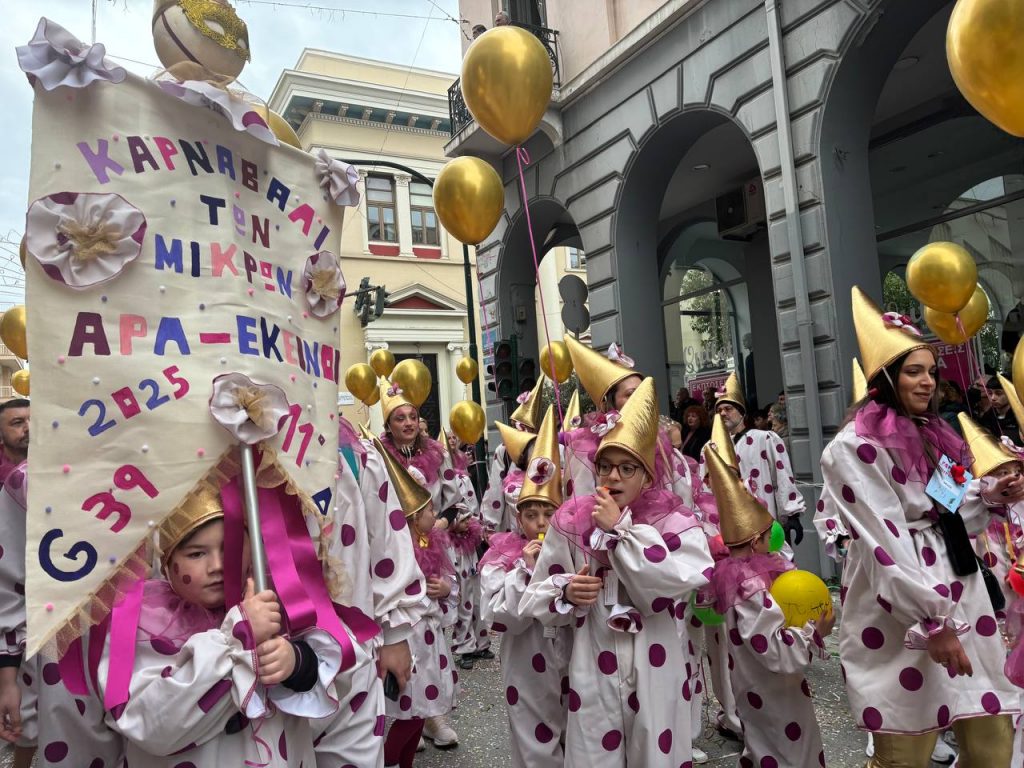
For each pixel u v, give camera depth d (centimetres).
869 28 684
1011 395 339
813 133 725
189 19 181
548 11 1134
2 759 351
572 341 382
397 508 258
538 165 1150
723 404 647
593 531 261
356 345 2345
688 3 858
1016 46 197
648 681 253
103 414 155
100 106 160
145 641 161
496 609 296
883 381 278
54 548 147
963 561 265
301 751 184
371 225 2405
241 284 182
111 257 156
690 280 1566
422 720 359
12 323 402
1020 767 233
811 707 293
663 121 924
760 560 297
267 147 198
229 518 171
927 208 1012
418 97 2430
